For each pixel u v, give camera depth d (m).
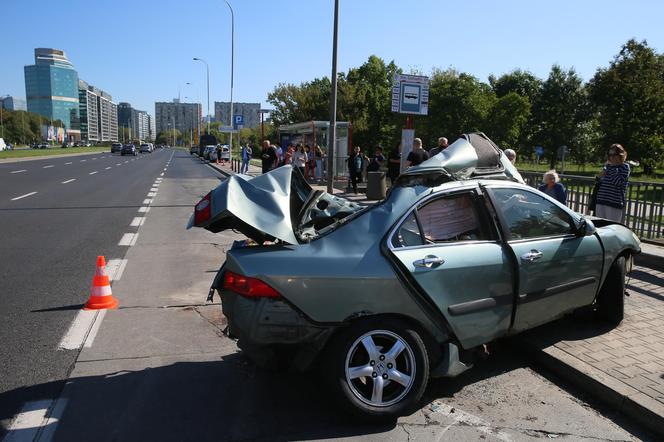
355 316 3.39
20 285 6.62
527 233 4.20
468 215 3.95
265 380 4.10
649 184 8.20
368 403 3.40
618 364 4.11
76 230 10.70
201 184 23.55
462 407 3.71
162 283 6.83
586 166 53.91
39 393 3.84
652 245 7.98
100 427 3.40
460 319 3.65
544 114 51.03
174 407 3.67
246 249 3.61
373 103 44.94
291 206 4.43
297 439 3.29
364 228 3.63
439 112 36.91
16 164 37.19
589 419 3.55
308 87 48.00
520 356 4.59
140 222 11.88
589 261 4.57
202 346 4.77
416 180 4.03
